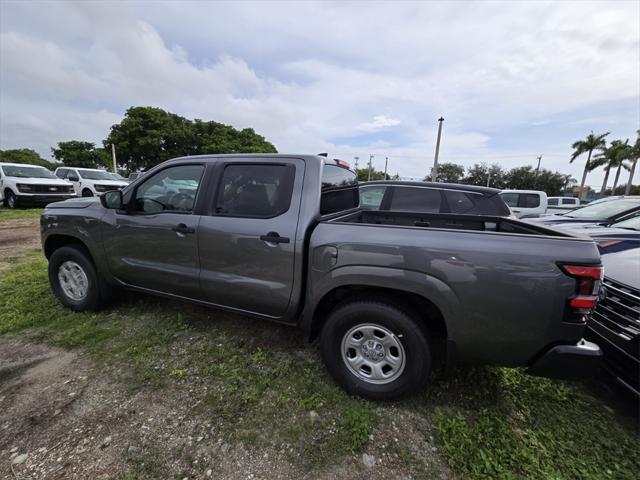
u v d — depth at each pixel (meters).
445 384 2.41
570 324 1.77
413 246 2.00
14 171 11.82
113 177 15.11
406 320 2.07
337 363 2.28
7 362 2.58
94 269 3.28
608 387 2.44
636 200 5.96
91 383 2.34
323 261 2.23
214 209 2.64
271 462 1.77
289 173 2.47
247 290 2.53
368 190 5.28
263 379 2.41
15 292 3.94
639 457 1.84
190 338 2.97
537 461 1.79
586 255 1.74
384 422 2.06
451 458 1.79
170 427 1.97
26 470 1.67
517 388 2.40
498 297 1.85
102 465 1.71
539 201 10.38
